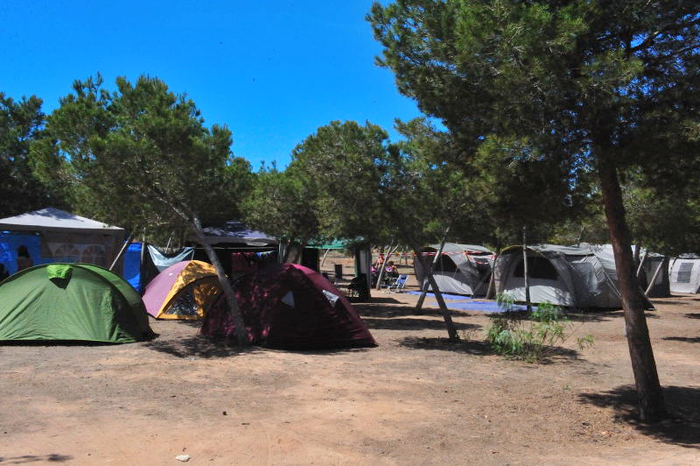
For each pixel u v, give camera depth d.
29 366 7.94
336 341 10.48
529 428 5.82
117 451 4.66
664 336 13.34
